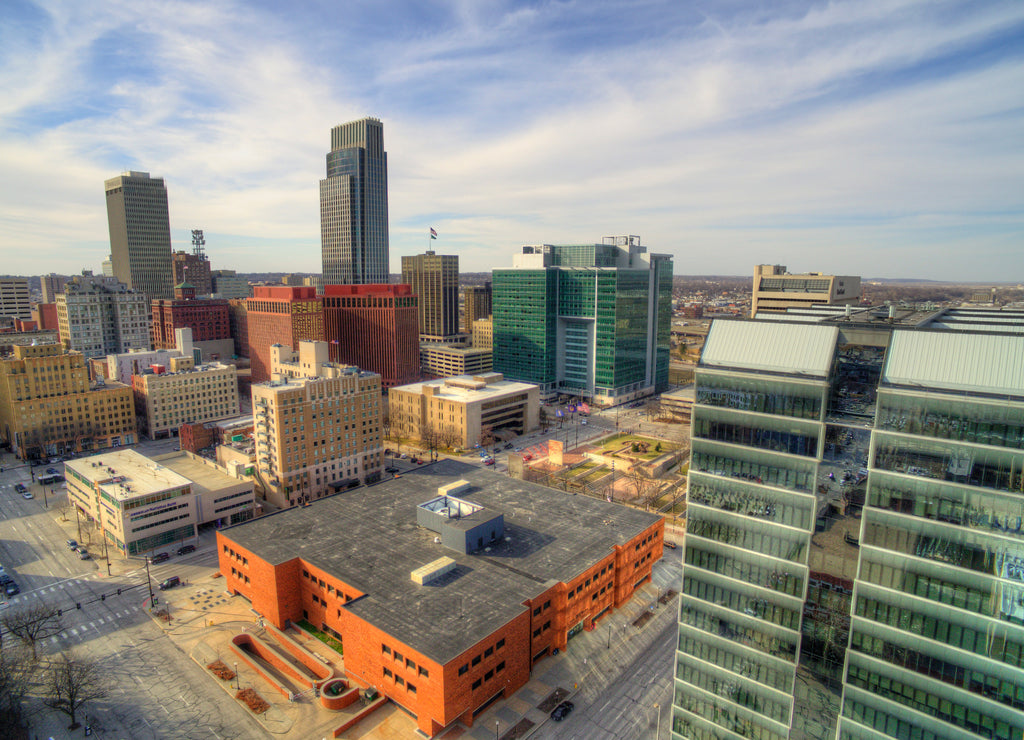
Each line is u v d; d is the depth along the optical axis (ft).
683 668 266.98
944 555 199.72
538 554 389.19
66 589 425.69
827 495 243.81
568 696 323.78
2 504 578.66
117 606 405.39
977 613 194.70
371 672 316.81
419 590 342.85
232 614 398.21
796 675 236.22
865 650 218.18
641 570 432.25
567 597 354.74
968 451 193.36
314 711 310.24
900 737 213.66
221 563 426.92
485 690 304.09
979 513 192.65
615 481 644.69
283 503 565.53
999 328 250.57
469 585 349.00
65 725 299.58
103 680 332.19
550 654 358.64
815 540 231.91
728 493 246.06
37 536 509.35
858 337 230.07
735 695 252.83
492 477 533.55
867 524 214.48
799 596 231.91
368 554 386.73
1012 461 185.78
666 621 396.37
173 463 607.37
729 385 240.53
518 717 306.55
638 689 330.34
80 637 370.53
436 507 441.68
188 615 396.37
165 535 487.20
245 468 583.17
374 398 635.66
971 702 197.77
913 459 203.92
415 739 290.56
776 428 230.89
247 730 297.74
